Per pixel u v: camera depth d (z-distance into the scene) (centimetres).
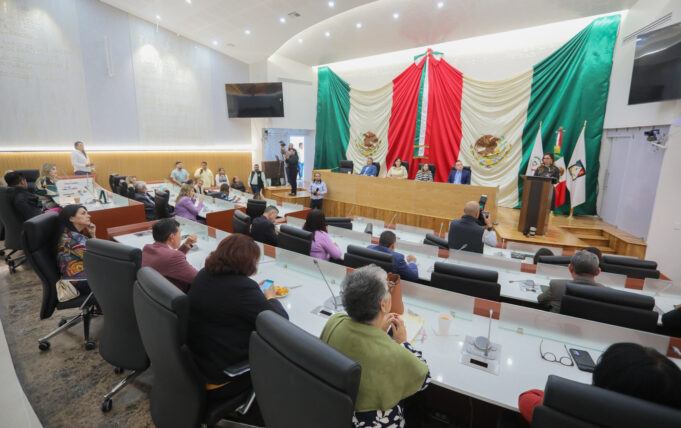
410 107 895
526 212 525
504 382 141
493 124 791
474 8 658
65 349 250
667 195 468
